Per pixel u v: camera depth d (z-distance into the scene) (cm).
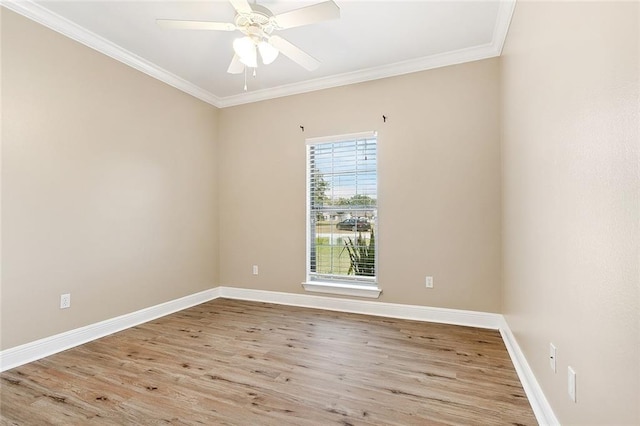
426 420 161
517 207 218
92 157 273
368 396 183
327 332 285
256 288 399
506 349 246
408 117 322
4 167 218
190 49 294
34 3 228
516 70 216
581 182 113
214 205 414
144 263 320
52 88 245
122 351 247
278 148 387
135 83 312
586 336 110
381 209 333
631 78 82
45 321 240
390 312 329
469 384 195
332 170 364
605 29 96
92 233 273
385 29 262
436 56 304
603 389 98
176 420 163
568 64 125
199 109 392
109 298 286
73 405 176
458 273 303
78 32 259
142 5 232
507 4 226
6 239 219
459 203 303
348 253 356
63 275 252
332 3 181
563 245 131
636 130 80
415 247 320
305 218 372
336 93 355
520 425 157
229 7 235
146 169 323
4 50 218
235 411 170
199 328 298
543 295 158
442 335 275
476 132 297
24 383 199
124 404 177
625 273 85
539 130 162
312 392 188
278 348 251
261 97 394
